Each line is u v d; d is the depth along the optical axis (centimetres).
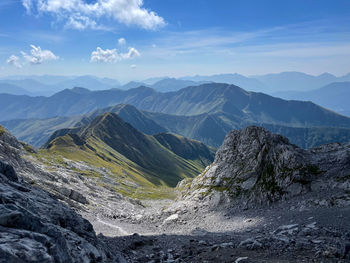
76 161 19900
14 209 1750
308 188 6062
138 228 6122
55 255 1548
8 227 1589
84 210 7169
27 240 1475
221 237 4088
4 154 8588
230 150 8825
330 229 3597
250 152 8175
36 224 1736
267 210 5997
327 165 6331
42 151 18450
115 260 2489
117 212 8444
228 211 6625
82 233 2519
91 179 15950
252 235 4153
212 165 9106
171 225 6406
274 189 6525
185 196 8662
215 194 7469
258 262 2245
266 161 7425
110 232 5291
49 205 2581
